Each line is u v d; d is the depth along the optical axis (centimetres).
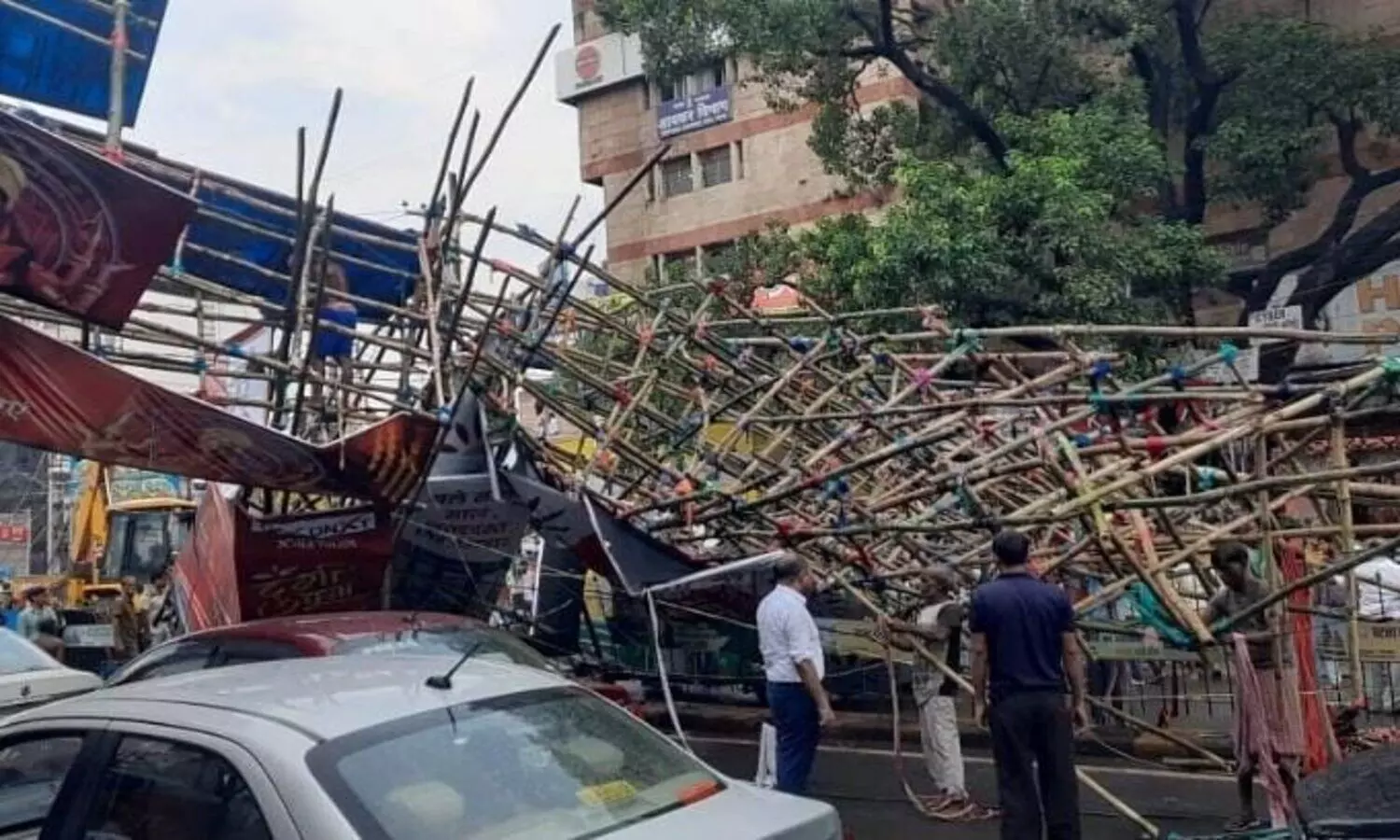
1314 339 977
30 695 971
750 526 1163
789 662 878
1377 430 1163
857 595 1014
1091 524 883
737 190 3422
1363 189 2077
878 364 1163
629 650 1538
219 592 1095
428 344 1127
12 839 429
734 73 3397
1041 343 1623
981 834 898
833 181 3216
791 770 884
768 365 1291
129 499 2672
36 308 991
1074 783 728
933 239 1591
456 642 856
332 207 1013
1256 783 969
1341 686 1059
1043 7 1950
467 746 406
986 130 2022
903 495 1020
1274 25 1984
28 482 4609
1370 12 2281
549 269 1140
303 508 1214
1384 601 1122
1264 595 832
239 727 395
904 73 2066
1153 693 1138
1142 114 1869
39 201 773
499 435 1121
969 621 793
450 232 1090
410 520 1109
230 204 1198
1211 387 966
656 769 436
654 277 2288
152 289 1133
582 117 3759
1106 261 1625
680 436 1183
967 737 1227
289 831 359
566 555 1473
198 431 900
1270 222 2159
